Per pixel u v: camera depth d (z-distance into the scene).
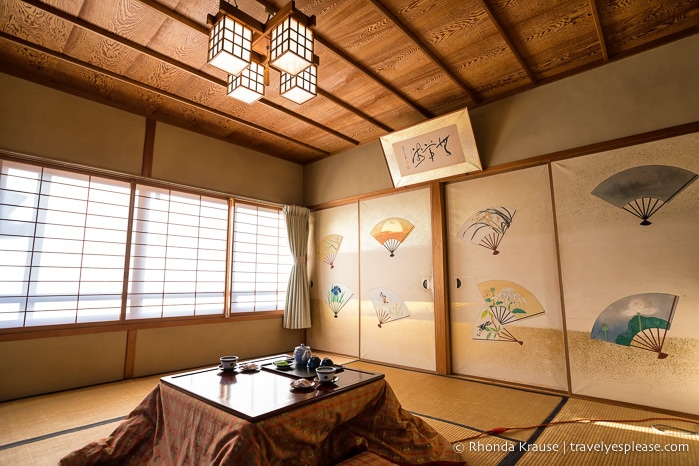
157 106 3.81
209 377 2.06
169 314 3.96
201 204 4.36
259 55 2.16
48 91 3.32
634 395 2.77
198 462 1.56
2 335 2.96
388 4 2.48
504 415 2.61
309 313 5.09
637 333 2.80
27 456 2.01
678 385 2.62
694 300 2.62
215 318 4.30
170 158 4.06
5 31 2.69
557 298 3.22
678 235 2.71
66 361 3.25
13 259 3.08
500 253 3.58
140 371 3.67
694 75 2.75
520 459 1.96
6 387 2.95
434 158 3.95
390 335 4.29
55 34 2.73
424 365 3.96
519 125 3.55
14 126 3.12
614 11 2.60
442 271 3.88
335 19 2.60
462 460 1.95
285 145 4.87
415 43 2.85
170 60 3.02
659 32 2.84
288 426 1.56
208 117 4.05
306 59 2.03
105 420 2.54
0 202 3.06
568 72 3.29
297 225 5.13
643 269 2.82
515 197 3.54
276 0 2.42
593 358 2.96
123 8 2.47
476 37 2.84
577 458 1.97
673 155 2.79
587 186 3.12
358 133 4.55
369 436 1.99
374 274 4.52
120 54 2.97
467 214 3.84
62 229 3.35
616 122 3.04
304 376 2.04
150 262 3.87
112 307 3.56
